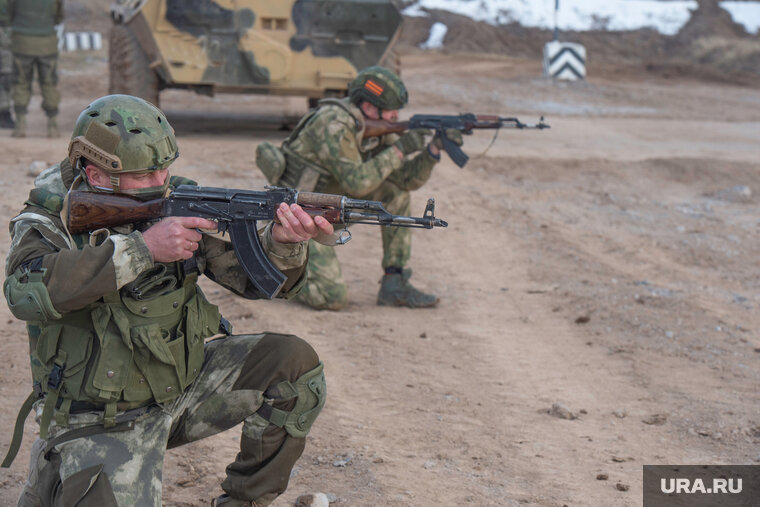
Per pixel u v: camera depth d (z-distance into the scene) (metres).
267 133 13.97
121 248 2.40
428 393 4.79
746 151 14.71
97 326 2.52
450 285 7.21
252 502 2.83
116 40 12.30
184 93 19.97
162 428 2.63
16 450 2.65
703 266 8.20
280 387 2.77
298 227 2.58
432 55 31.66
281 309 6.21
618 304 6.64
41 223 2.54
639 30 40.44
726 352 5.66
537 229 9.23
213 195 2.61
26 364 4.74
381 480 3.63
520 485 3.70
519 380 5.09
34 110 15.62
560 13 41.03
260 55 11.91
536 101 21.23
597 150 14.19
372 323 6.03
